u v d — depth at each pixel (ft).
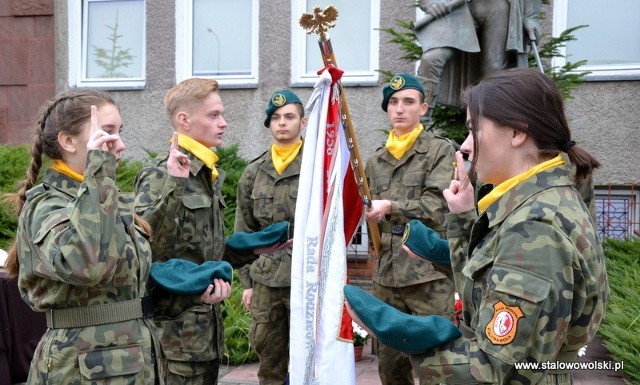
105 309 7.04
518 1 17.98
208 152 10.43
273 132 14.46
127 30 30.09
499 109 5.62
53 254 6.49
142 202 9.61
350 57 27.71
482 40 18.47
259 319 13.65
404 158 12.57
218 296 8.07
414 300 12.20
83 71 30.19
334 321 9.80
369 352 17.46
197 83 10.51
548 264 5.09
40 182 7.66
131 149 29.45
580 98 25.13
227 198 23.90
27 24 30.04
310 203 10.34
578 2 25.58
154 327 7.63
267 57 27.99
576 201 5.50
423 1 18.63
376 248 12.37
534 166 5.69
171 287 7.86
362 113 27.04
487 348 5.21
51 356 6.88
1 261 13.85
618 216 24.88
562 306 5.05
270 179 14.40
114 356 6.96
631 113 24.72
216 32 28.96
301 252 10.21
